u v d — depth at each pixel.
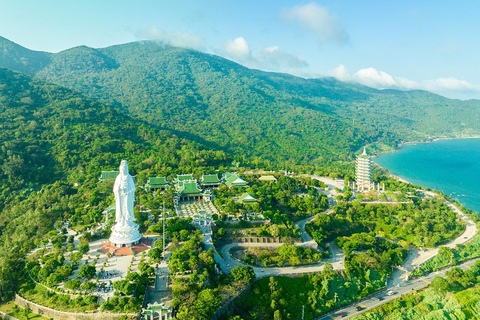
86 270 124.06
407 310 152.75
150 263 139.38
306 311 146.38
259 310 134.62
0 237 182.38
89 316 112.50
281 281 156.75
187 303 117.12
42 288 126.50
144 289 121.69
